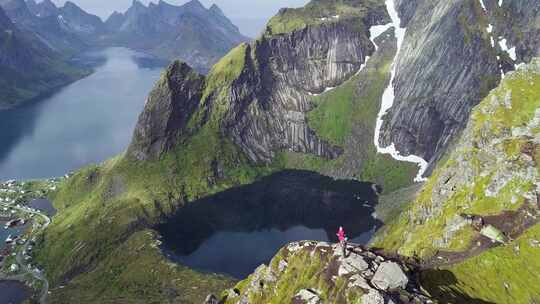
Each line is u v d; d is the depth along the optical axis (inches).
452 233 6215.6
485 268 5423.2
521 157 6732.3
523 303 4992.6
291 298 4239.7
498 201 6530.5
